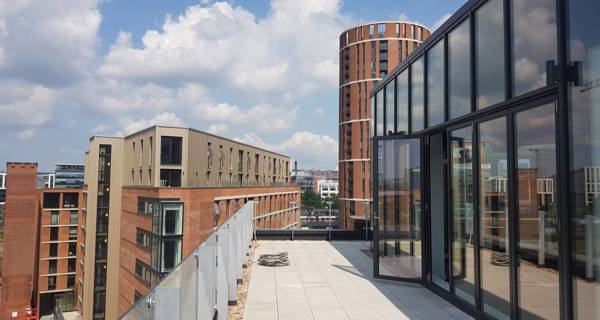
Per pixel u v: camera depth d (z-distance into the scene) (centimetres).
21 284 4981
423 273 736
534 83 416
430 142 744
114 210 3981
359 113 6806
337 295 678
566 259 366
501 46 478
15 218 5022
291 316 569
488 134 519
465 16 566
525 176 439
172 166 3394
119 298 3838
